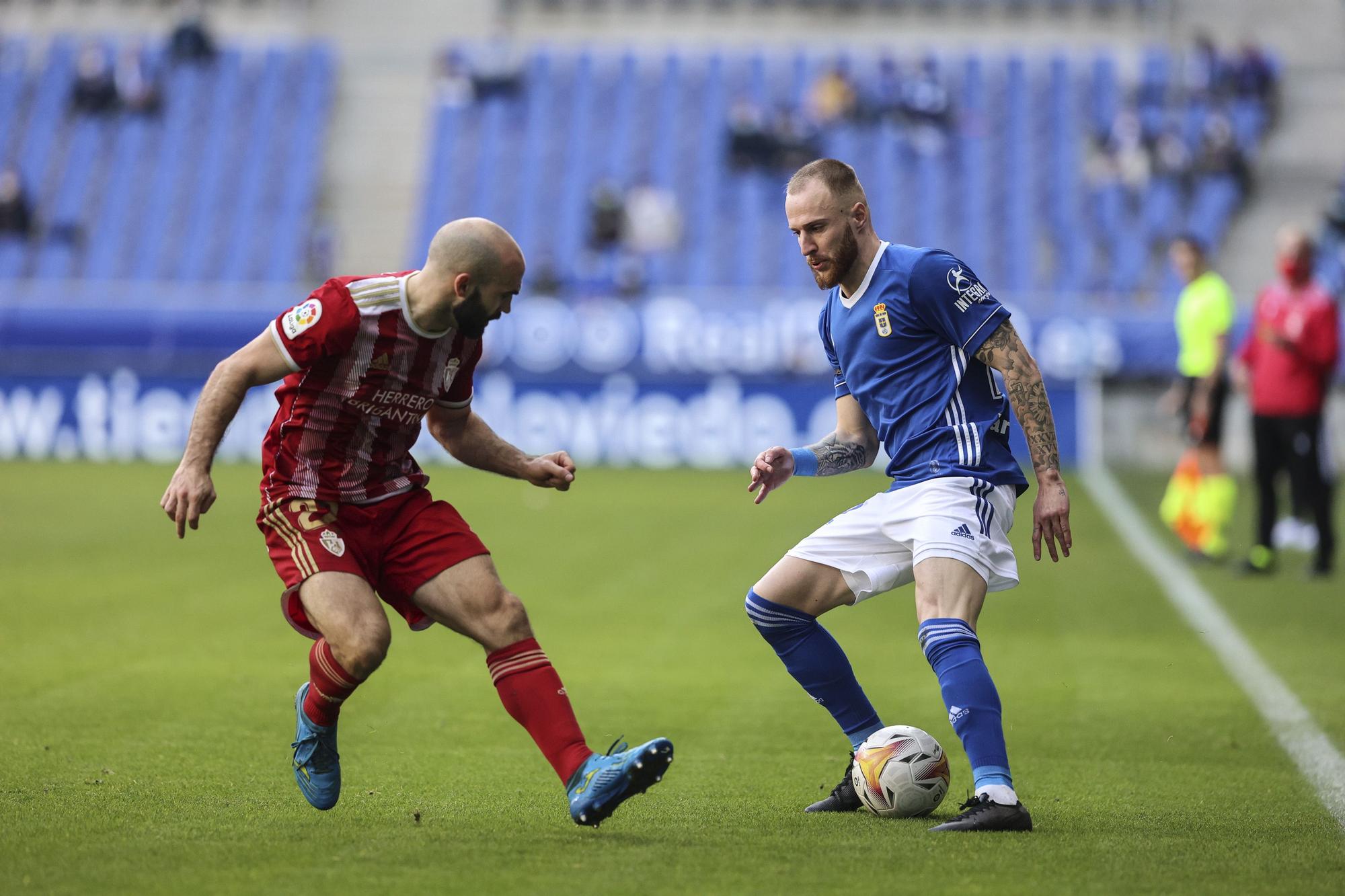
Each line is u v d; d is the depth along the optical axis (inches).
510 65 3545.8
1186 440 1712.6
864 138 3380.9
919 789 596.1
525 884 480.4
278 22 3764.8
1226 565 1633.9
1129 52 3548.2
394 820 584.1
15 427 2687.0
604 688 940.0
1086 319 2556.6
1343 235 3095.5
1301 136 3380.9
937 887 480.4
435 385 568.7
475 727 806.5
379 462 574.6
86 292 2896.2
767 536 1765.5
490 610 559.2
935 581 581.9
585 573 1487.5
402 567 570.9
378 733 789.2
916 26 3683.6
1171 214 3198.8
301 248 3257.9
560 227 3267.7
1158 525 1963.6
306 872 493.7
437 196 3353.8
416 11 3754.9
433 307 549.3
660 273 3152.1
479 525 1857.8
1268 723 842.8
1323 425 1520.7
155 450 2674.7
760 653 1076.5
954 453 601.6
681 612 1261.1
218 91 3540.8
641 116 3494.1
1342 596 1400.1
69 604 1245.7
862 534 614.2
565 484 613.6
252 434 2694.4
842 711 633.0
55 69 3582.7
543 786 657.6
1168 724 840.3
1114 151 3280.0
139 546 1626.5
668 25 3735.2
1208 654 1093.8
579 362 2640.3
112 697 873.5
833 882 485.7
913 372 609.9
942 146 3361.2
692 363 2628.0
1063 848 540.1
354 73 3686.0
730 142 3351.4
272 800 618.5
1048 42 3644.2
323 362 552.4
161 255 3233.3
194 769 682.2
